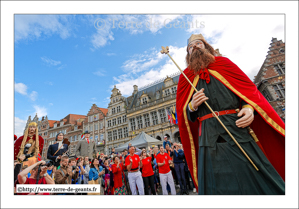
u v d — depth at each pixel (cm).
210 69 293
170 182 611
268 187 224
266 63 2030
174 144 703
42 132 4016
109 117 3584
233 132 252
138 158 610
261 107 261
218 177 241
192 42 321
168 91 3041
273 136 283
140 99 3312
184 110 304
